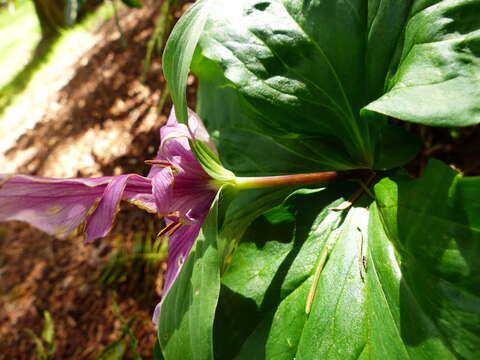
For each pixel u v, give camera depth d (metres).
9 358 0.41
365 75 0.15
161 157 0.15
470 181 0.11
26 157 0.60
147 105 0.51
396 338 0.12
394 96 0.12
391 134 0.17
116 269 0.39
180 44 0.14
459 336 0.11
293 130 0.17
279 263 0.16
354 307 0.14
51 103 0.68
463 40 0.12
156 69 0.54
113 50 0.63
